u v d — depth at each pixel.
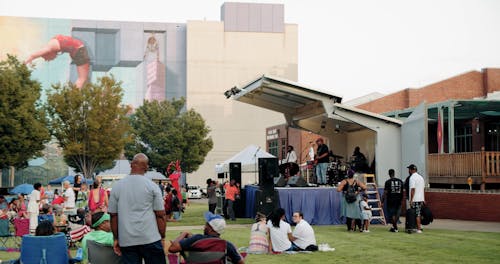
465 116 36.09
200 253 6.76
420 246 14.38
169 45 116.12
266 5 115.56
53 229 8.73
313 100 25.36
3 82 45.88
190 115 78.69
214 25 113.50
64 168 108.06
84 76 114.00
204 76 112.25
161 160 75.75
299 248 13.63
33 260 8.23
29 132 47.47
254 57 114.75
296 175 24.66
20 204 23.58
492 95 39.62
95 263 8.07
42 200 23.33
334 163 23.86
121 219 7.10
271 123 112.69
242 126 112.00
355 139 28.42
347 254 13.04
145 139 78.50
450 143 30.45
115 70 114.94
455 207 23.39
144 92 115.12
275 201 20.73
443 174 29.64
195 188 79.50
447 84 47.72
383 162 24.20
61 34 113.94
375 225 21.23
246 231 19.61
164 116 77.88
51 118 53.56
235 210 26.86
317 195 21.80
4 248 14.91
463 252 13.21
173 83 116.06
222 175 32.66
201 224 23.58
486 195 22.30
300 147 50.09
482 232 17.86
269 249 13.46
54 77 113.31
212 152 110.44
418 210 17.88
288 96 26.05
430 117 36.53
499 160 27.16
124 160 106.56
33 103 48.47
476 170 27.42
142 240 7.06
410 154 23.95
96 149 52.59
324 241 15.70
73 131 52.62
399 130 24.56
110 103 52.84
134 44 115.31
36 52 112.94
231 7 114.19
